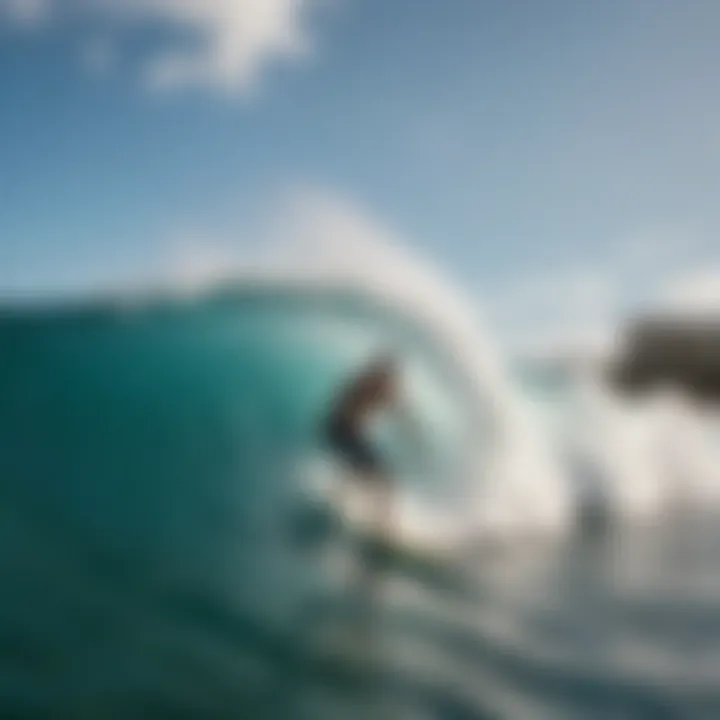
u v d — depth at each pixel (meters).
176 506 9.29
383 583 8.02
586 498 11.24
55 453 10.27
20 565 7.79
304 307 13.51
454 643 6.66
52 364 12.26
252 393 11.96
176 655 6.31
